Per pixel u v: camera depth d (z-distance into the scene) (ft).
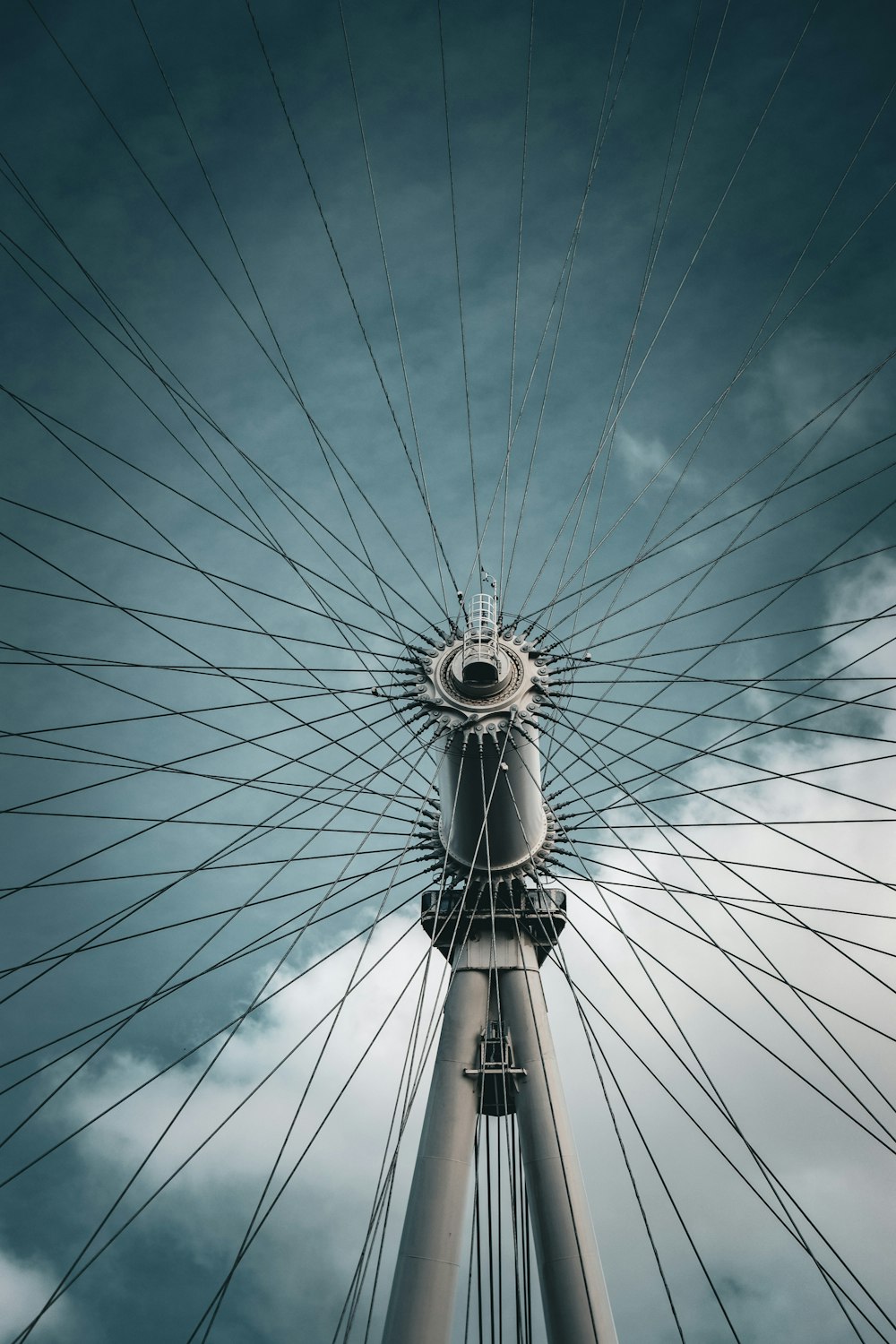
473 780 84.74
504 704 85.15
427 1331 73.10
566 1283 73.15
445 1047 84.17
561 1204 76.18
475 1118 81.92
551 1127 79.56
